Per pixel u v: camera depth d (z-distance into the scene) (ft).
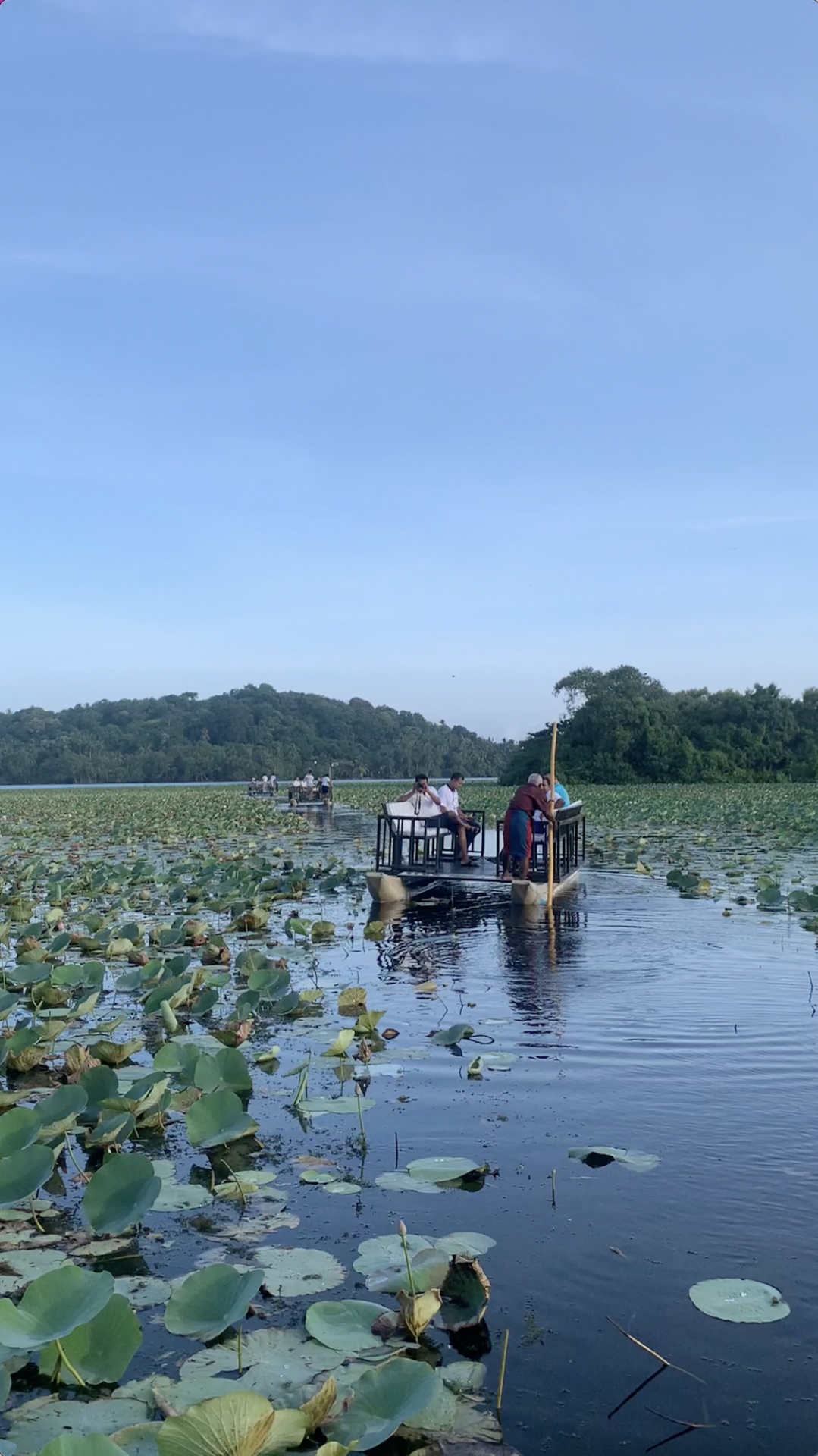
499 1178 12.61
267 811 101.19
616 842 58.23
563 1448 7.82
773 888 34.35
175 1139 14.57
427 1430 8.02
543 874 36.96
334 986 23.36
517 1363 8.86
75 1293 9.03
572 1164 13.00
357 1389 8.13
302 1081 15.70
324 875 44.06
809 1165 12.91
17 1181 11.86
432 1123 14.49
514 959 25.98
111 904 36.86
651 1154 13.24
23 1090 16.79
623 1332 9.34
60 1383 8.70
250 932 30.66
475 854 42.88
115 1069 17.39
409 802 38.78
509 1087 15.96
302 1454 7.59
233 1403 6.91
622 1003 21.01
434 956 26.50
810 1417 8.20
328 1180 12.55
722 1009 20.44
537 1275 10.29
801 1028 18.94
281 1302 9.84
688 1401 8.38
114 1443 7.36
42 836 69.56
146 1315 9.61
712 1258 10.62
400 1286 9.71
